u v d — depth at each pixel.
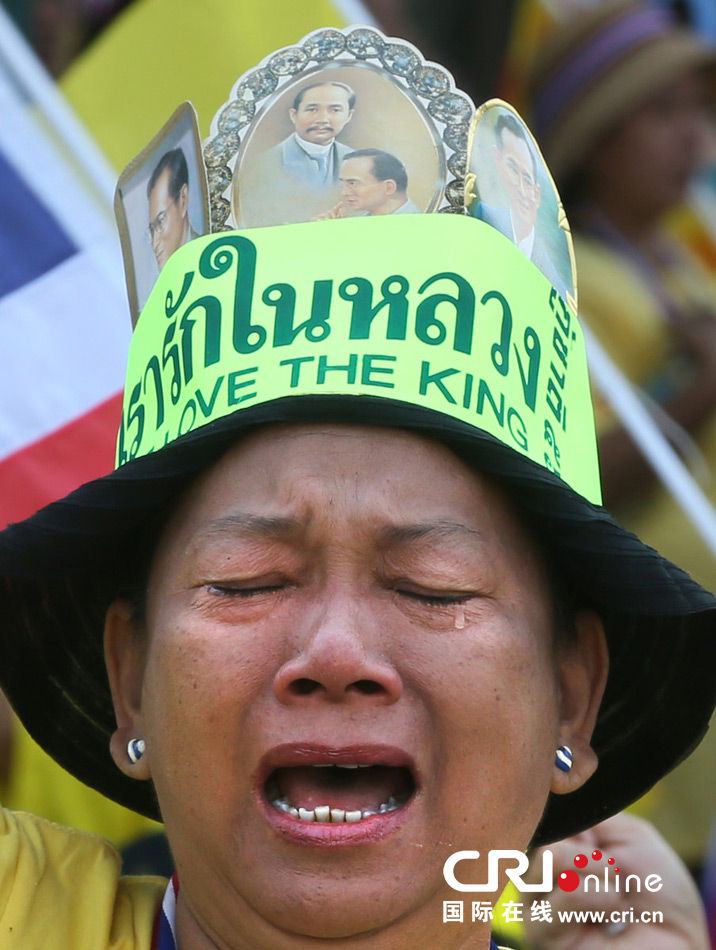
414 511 5.46
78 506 5.82
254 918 5.48
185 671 5.45
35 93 10.38
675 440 12.11
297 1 10.49
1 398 10.10
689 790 10.63
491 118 6.45
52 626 6.75
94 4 10.47
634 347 12.20
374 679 5.24
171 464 5.64
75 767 7.04
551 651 5.93
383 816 5.33
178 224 6.45
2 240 10.27
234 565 5.45
